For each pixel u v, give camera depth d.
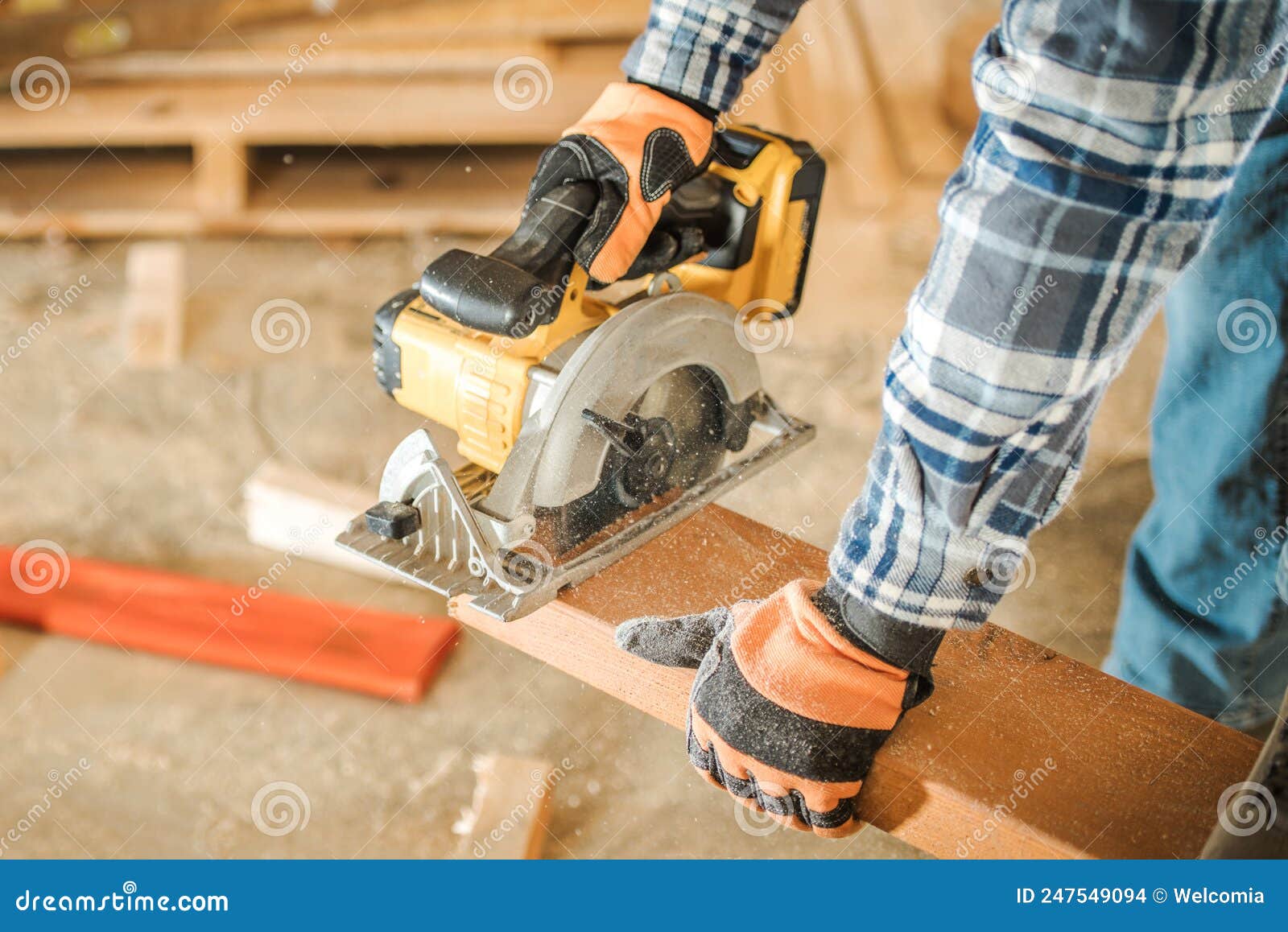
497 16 3.31
